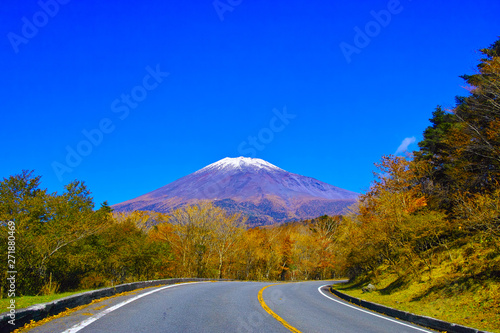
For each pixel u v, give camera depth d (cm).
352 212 2967
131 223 3322
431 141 2625
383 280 1830
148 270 3048
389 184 2362
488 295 933
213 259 4316
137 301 940
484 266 1092
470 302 955
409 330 789
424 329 816
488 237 1264
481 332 696
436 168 2481
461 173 1933
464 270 1180
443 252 1554
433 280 1285
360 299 1367
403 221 1772
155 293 1190
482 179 1844
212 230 3878
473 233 1522
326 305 1228
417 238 1688
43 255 1844
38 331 525
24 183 1895
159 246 3070
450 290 1091
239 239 4372
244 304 1052
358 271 2759
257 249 5391
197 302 1024
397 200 1866
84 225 2088
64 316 657
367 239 1944
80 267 2175
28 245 1742
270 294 1485
